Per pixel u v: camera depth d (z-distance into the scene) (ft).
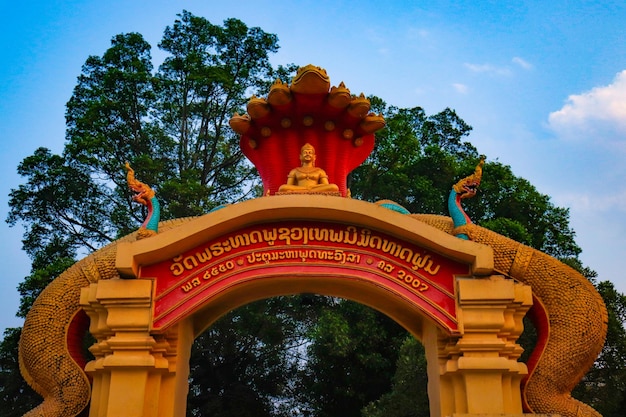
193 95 98.73
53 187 85.76
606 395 61.87
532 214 90.99
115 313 28.22
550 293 30.71
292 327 88.99
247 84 100.27
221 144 101.30
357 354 77.77
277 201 28.99
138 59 94.79
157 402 28.04
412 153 96.43
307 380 89.76
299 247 29.48
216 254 29.43
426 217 34.37
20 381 79.92
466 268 29.30
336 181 36.24
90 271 31.37
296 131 36.40
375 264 29.30
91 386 29.55
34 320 30.53
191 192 83.76
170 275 29.09
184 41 98.63
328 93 34.24
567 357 29.43
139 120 94.53
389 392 76.02
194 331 34.47
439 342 29.48
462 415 24.41
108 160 85.92
